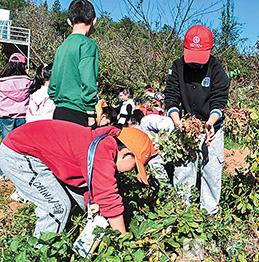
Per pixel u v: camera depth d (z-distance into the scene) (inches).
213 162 184.2
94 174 130.9
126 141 134.5
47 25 1167.6
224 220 176.9
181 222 152.6
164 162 192.5
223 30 537.0
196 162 189.0
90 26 179.3
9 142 137.3
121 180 181.5
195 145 181.5
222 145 185.0
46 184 138.3
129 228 150.6
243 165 323.3
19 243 134.9
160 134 191.9
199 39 171.9
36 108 241.0
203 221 163.3
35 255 129.3
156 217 153.3
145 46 538.6
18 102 275.6
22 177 137.9
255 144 182.5
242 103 346.6
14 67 273.1
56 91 176.6
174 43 505.4
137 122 249.1
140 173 134.1
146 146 135.7
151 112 315.3
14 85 271.6
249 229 176.2
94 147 131.3
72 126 137.7
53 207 139.9
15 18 1483.8
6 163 137.9
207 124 176.2
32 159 136.3
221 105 178.4
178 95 186.9
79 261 132.6
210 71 179.2
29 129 136.7
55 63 176.1
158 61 513.0
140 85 476.1
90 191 133.4
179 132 183.6
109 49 544.7
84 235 134.9
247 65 519.2
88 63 171.2
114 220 134.4
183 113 189.8
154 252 143.5
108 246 133.2
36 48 840.9
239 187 188.9
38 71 244.7
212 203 187.3
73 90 173.3
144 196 180.4
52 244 133.3
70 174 135.6
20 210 175.0
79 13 175.5
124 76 526.9
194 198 188.4
